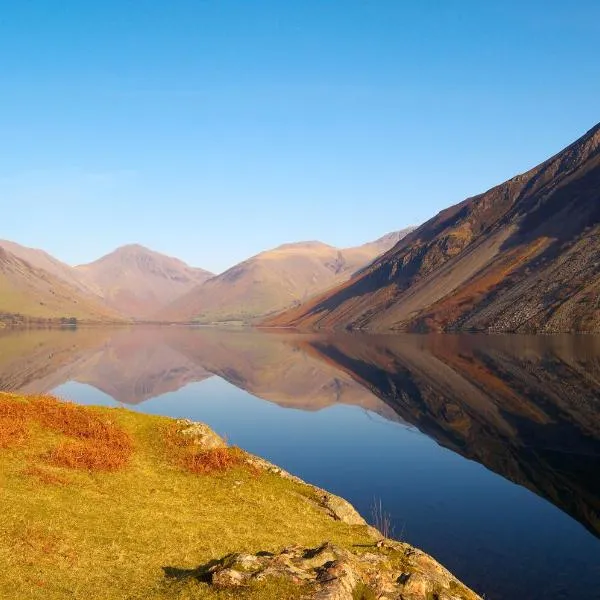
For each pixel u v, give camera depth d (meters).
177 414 74.62
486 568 25.62
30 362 141.12
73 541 20.06
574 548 27.91
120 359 160.62
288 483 33.91
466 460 46.97
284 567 16.19
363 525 29.88
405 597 16.58
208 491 29.94
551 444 51.19
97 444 32.78
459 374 101.00
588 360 107.31
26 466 27.00
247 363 149.25
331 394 90.31
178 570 19.11
